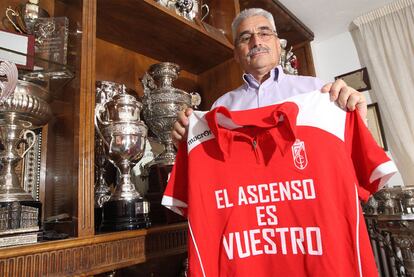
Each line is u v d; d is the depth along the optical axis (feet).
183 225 3.26
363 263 1.96
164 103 3.73
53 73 2.86
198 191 2.40
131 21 3.95
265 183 2.30
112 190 3.53
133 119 3.16
